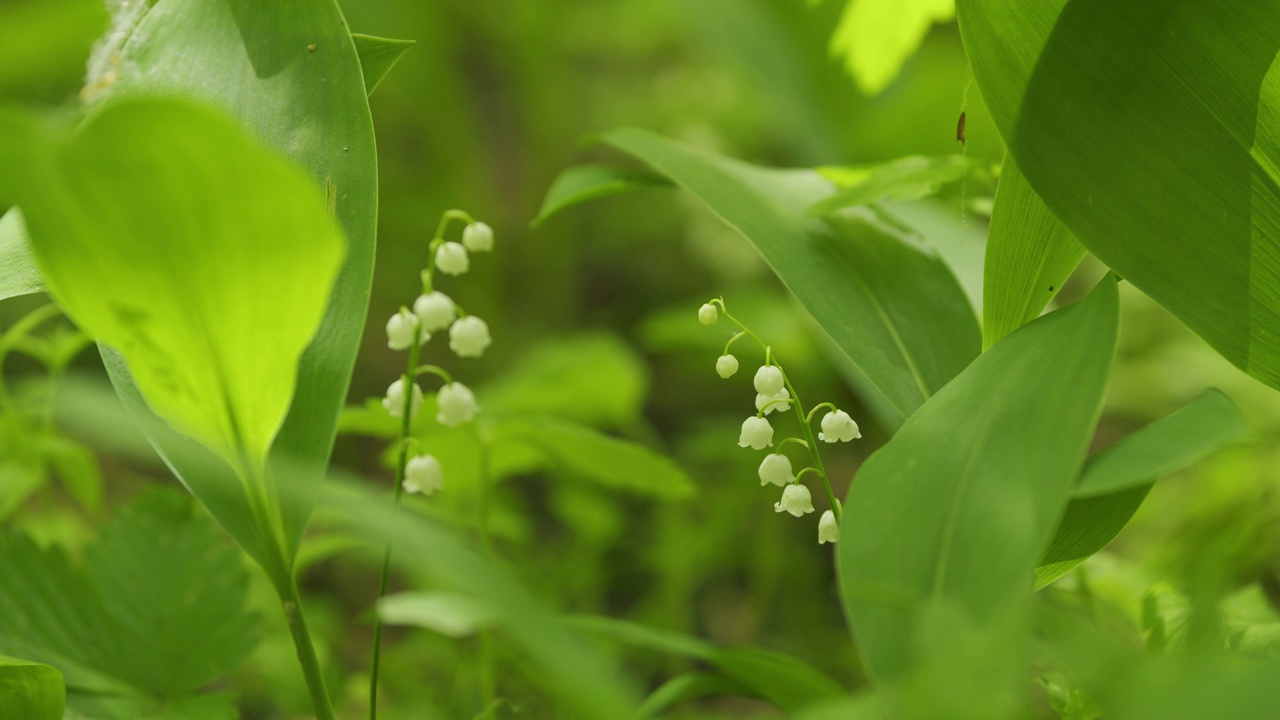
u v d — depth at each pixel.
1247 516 0.92
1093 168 0.80
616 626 0.82
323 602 1.08
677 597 1.16
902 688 0.73
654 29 2.55
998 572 0.74
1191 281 0.79
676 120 2.29
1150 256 0.79
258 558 0.78
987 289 0.81
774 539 1.23
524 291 2.37
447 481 0.94
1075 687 0.78
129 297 0.75
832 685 0.80
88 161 0.73
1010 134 0.80
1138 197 0.79
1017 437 0.76
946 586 0.75
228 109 0.81
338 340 0.79
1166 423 0.75
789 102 1.77
